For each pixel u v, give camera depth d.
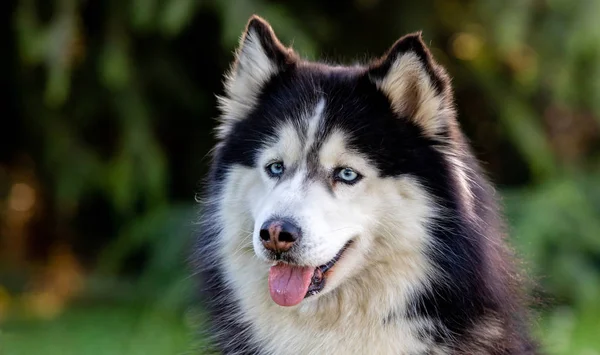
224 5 11.80
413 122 5.97
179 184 14.66
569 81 12.62
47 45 11.53
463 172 6.03
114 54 12.12
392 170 5.86
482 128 14.36
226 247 6.30
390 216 5.87
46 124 13.03
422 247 5.86
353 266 5.91
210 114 14.03
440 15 13.45
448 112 6.00
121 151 12.76
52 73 11.52
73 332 12.52
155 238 13.17
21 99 13.27
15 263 15.42
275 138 6.08
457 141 6.08
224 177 6.35
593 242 12.77
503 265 6.25
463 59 13.63
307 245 5.58
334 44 13.48
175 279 13.01
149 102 13.22
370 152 5.86
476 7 12.89
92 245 15.58
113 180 12.82
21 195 15.21
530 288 6.86
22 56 12.07
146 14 11.80
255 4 11.84
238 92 6.54
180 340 11.85
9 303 14.15
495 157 14.56
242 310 6.31
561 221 12.65
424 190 5.84
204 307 6.74
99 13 12.45
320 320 6.05
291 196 5.73
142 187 12.87
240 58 6.53
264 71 6.45
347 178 5.89
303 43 11.86
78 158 13.05
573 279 12.72
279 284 5.79
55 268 15.41
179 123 14.30
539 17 12.34
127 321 13.06
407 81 5.95
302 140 5.96
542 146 13.32
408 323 5.96
